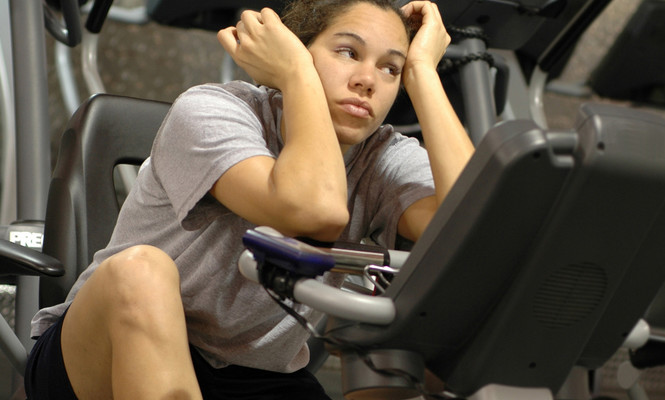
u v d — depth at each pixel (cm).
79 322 279
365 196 338
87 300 272
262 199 269
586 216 213
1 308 524
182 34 931
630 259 224
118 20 809
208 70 941
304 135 275
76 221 384
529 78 768
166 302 258
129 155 407
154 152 310
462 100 568
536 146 203
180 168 292
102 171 398
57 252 380
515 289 220
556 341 228
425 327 225
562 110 1011
